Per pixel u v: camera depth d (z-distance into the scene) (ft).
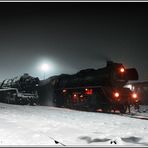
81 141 29.19
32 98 108.47
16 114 59.21
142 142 29.40
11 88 112.88
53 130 36.65
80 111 73.10
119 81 72.38
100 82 73.00
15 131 34.45
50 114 61.57
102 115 60.70
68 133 34.32
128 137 32.14
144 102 114.32
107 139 30.68
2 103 112.88
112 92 69.82
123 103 69.87
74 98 85.20
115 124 44.52
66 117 54.95
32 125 41.27
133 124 44.86
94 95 73.97
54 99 100.12
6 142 27.50
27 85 110.01
